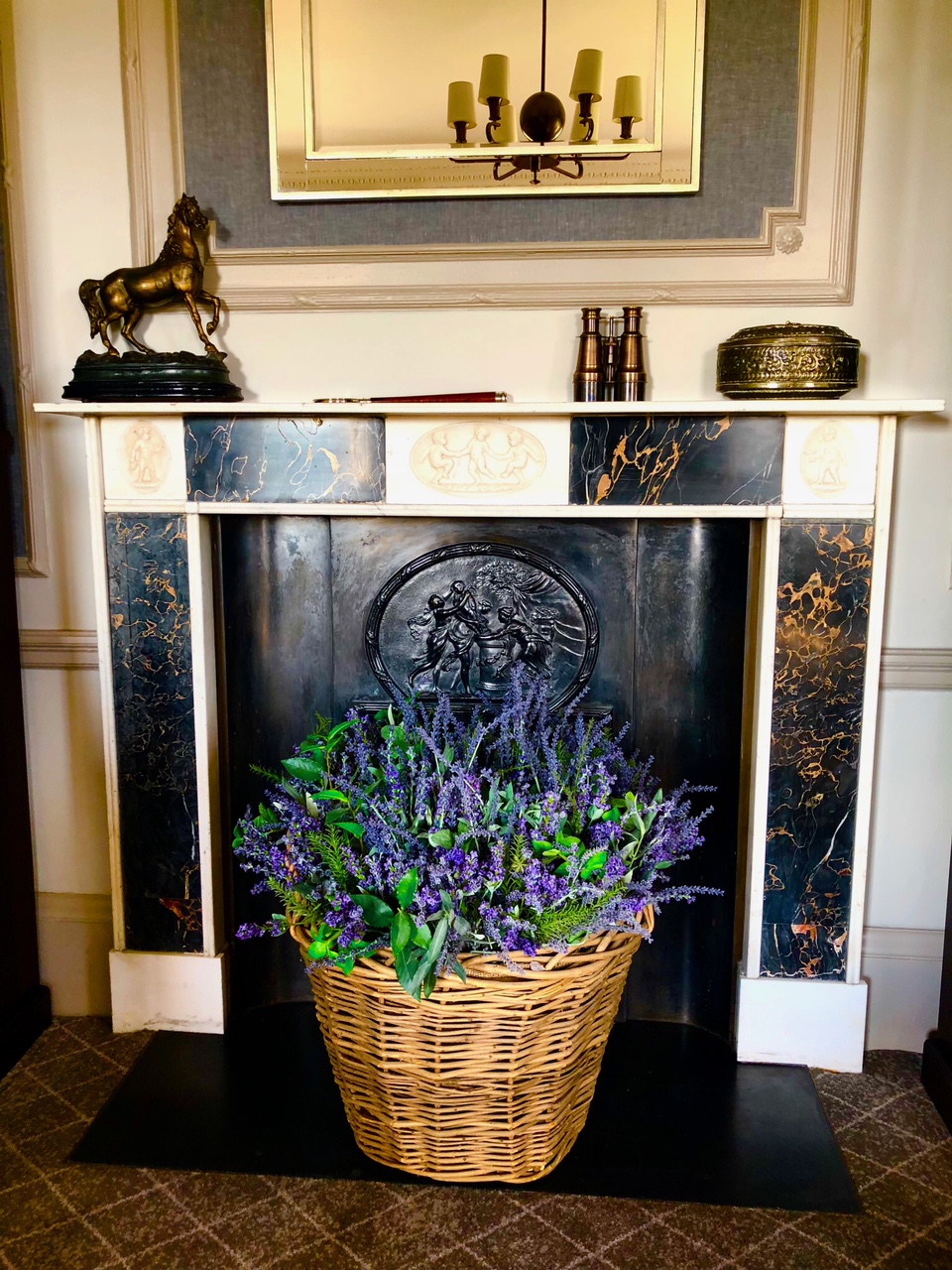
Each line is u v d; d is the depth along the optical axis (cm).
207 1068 175
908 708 182
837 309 173
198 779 179
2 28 173
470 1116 141
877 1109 167
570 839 134
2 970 181
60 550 188
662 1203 143
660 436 161
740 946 182
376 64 170
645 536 178
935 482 176
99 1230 138
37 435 185
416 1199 144
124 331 177
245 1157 152
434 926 131
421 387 180
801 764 170
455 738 174
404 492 166
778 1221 140
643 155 170
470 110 170
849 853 172
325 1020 146
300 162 173
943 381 172
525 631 183
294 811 145
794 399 160
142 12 171
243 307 179
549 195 172
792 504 162
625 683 183
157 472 170
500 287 176
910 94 165
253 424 167
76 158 176
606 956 135
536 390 179
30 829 194
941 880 186
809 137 167
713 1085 171
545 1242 136
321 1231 138
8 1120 162
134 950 187
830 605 165
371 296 177
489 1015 132
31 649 191
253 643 185
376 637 185
